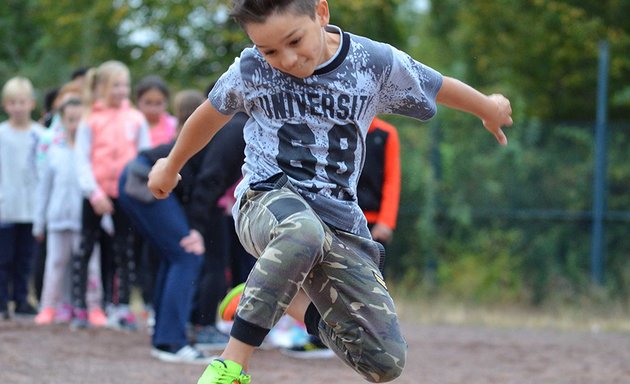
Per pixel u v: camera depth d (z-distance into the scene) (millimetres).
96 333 9016
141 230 7699
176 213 7613
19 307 10367
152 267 9742
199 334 8344
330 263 4133
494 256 14711
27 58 20422
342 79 4086
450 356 8953
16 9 20672
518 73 18531
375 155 7863
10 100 10141
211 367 3881
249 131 4254
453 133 14852
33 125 10305
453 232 14891
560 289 14297
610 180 14273
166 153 7629
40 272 10211
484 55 18797
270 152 4133
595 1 18000
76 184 9523
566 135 14430
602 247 14250
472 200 14766
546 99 18438
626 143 14211
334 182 4141
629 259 14133
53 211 9516
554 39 17875
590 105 18203
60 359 7496
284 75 4070
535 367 8336
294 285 3863
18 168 10141
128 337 8930
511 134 14633
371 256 4301
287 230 3863
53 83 18484
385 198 7906
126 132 9195
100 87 9250
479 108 4469
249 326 3859
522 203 14617
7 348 7848
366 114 4180
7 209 10031
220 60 18797
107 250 9570
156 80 9961
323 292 4168
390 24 19547
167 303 7691
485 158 14727
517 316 13500
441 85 4336
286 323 8508
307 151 4094
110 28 19219
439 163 14859
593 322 13047
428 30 21922
